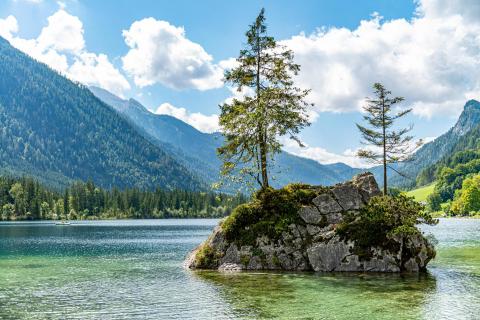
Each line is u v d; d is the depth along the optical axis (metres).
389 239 41.59
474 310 25.89
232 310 26.08
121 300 28.94
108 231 142.88
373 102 53.91
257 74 50.91
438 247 67.25
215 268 43.66
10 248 74.25
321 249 42.06
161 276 39.53
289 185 48.44
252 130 49.41
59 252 66.88
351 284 34.34
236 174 48.88
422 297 29.47
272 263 42.56
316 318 24.23
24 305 27.59
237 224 44.91
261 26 50.66
